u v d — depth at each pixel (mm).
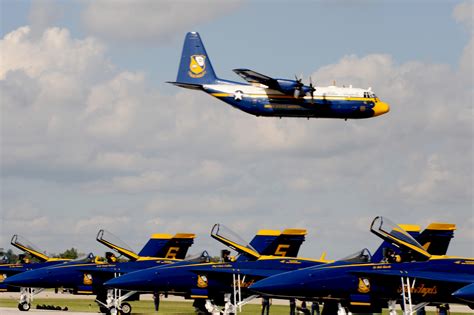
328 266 109375
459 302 107625
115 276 139250
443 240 109875
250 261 126750
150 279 125062
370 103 184750
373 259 109312
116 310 132500
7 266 160750
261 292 109875
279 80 181625
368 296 107062
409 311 104125
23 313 136375
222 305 127688
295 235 128375
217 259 127875
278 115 186625
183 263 127125
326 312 119312
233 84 191625
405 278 105188
